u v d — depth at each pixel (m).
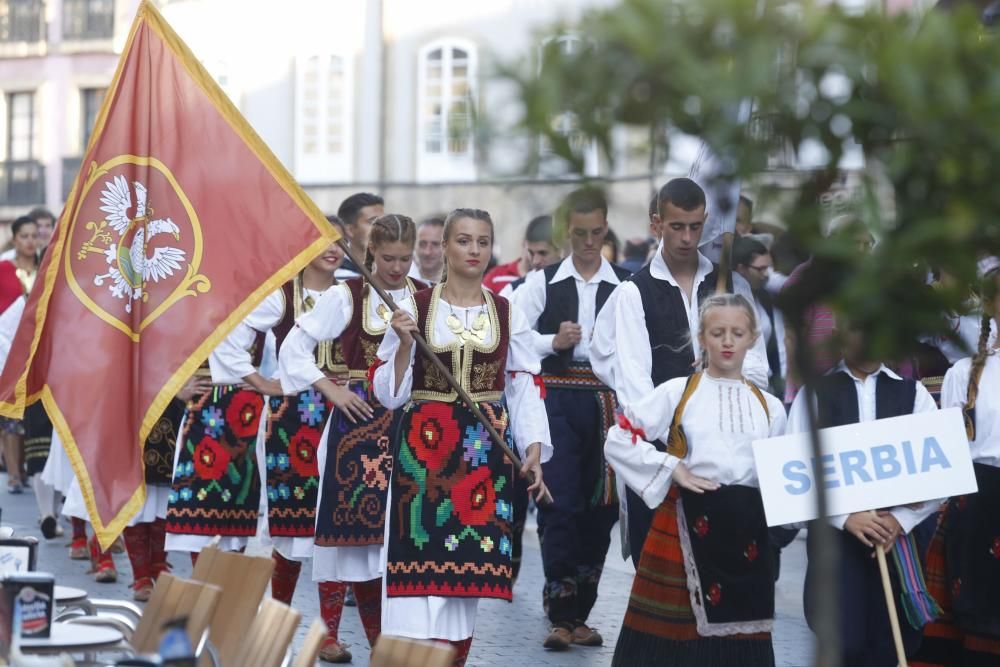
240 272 8.93
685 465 8.20
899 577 8.14
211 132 9.02
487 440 8.59
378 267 9.98
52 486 15.16
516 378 8.81
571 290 11.23
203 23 38.78
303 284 10.92
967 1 4.36
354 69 37.62
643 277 9.57
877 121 4.36
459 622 8.62
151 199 8.97
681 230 9.33
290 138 38.09
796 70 4.32
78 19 47.72
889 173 4.37
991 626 8.50
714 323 8.23
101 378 8.70
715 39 4.21
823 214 4.52
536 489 8.70
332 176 37.88
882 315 4.71
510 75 4.32
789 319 5.07
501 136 4.34
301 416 10.52
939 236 4.36
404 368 8.52
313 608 11.81
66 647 5.85
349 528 9.79
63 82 47.94
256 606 6.38
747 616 8.14
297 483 10.52
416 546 8.48
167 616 6.32
